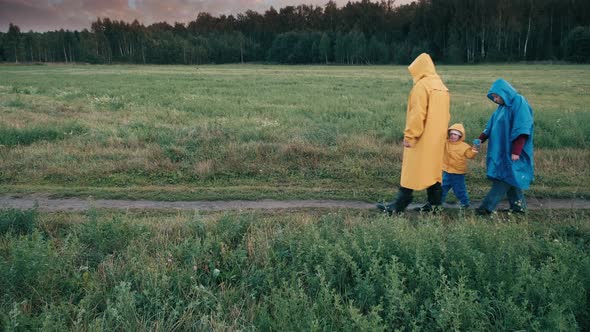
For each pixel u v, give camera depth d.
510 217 6.40
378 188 8.04
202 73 50.66
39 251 4.55
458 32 84.50
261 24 130.12
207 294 4.28
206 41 116.94
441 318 3.57
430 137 6.06
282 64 104.06
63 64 101.12
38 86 30.52
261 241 5.25
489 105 18.66
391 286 4.07
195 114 15.84
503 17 80.50
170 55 108.06
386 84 32.38
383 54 93.50
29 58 113.62
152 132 11.74
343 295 4.34
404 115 14.81
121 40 122.94
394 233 5.06
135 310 3.99
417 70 6.22
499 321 3.74
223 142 10.75
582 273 4.28
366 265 4.61
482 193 7.70
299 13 131.12
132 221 6.05
